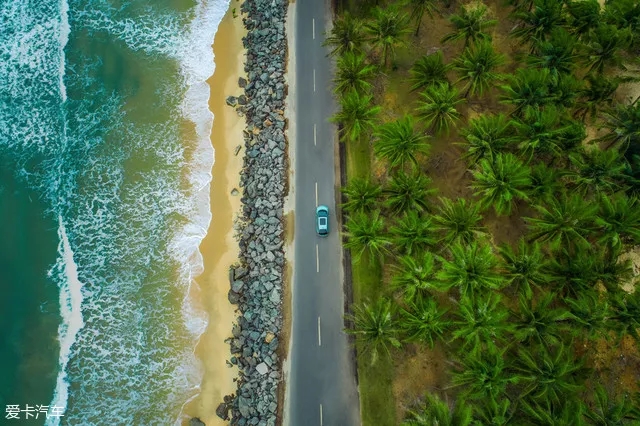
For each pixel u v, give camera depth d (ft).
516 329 108.17
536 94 127.03
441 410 101.50
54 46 170.60
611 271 113.39
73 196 151.74
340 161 146.30
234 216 145.38
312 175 145.48
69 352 134.41
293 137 149.89
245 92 159.02
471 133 128.57
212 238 143.54
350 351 127.75
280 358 127.95
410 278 109.91
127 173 153.89
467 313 104.17
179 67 166.61
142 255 144.25
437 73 135.64
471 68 131.44
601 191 120.67
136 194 151.43
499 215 129.90
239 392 125.70
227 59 165.07
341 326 130.21
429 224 116.06
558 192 125.49
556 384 102.01
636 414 104.94
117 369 132.36
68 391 130.62
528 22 142.82
